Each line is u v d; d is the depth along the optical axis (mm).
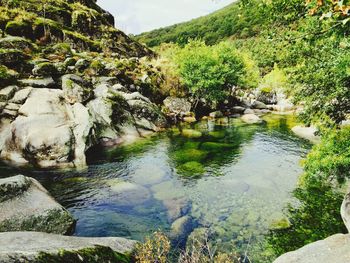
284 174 17391
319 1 4348
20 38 28812
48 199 10664
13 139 18469
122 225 11633
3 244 5828
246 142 25094
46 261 5035
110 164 18734
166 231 11211
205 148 22922
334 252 7250
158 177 16812
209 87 37906
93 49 40500
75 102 22469
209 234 11031
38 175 16422
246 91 63625
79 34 41781
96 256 6250
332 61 8750
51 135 18297
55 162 17891
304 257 7312
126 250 7867
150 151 21812
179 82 38500
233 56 44844
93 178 16281
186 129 29312
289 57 10938
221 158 20578
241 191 14906
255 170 18078
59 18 43062
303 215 12438
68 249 5754
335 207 13016
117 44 46750
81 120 20406
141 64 38969
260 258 9719
